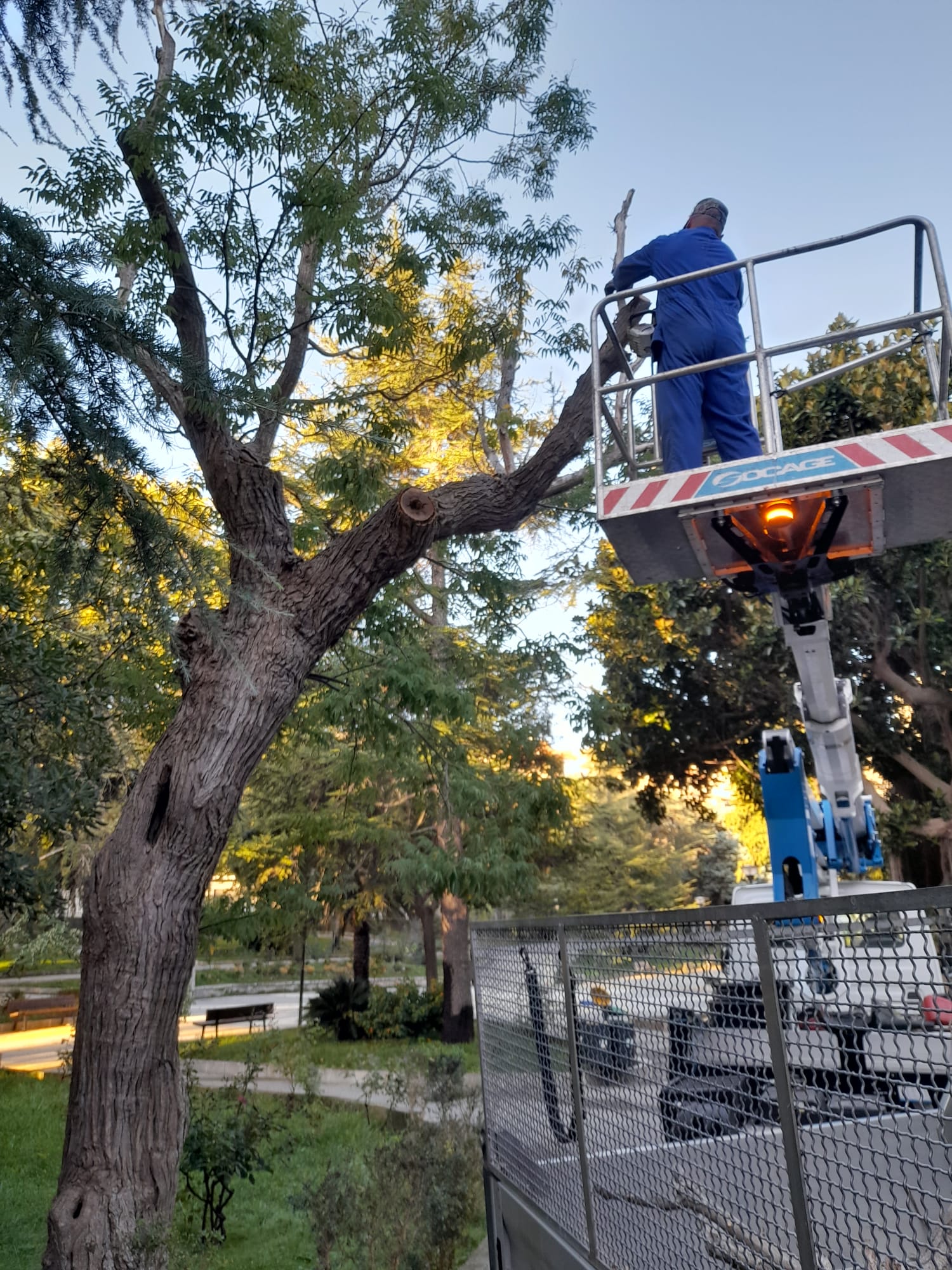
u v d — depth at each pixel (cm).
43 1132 1093
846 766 805
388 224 970
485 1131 489
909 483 442
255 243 751
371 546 577
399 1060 1207
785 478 449
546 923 356
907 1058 155
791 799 805
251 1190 852
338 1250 616
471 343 915
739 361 495
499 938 458
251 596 436
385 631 918
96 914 506
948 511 465
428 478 1560
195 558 398
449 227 885
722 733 2030
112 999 492
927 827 1789
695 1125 230
